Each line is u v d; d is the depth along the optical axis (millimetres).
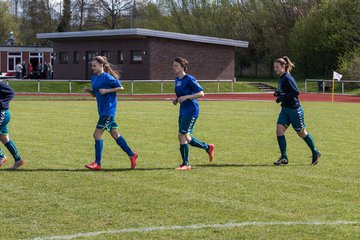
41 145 19312
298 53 94125
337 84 75000
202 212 10203
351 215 10055
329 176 13945
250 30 107062
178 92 14820
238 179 13438
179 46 74875
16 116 31234
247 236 8758
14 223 9422
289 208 10539
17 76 81000
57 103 44844
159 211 10250
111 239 8578
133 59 73562
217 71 79438
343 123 29234
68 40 79438
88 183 12766
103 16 120312
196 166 15336
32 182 12828
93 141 20500
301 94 66875
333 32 87625
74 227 9203
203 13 114812
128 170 14586
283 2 105000
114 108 14656
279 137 15742
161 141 20672
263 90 73438
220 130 24859
